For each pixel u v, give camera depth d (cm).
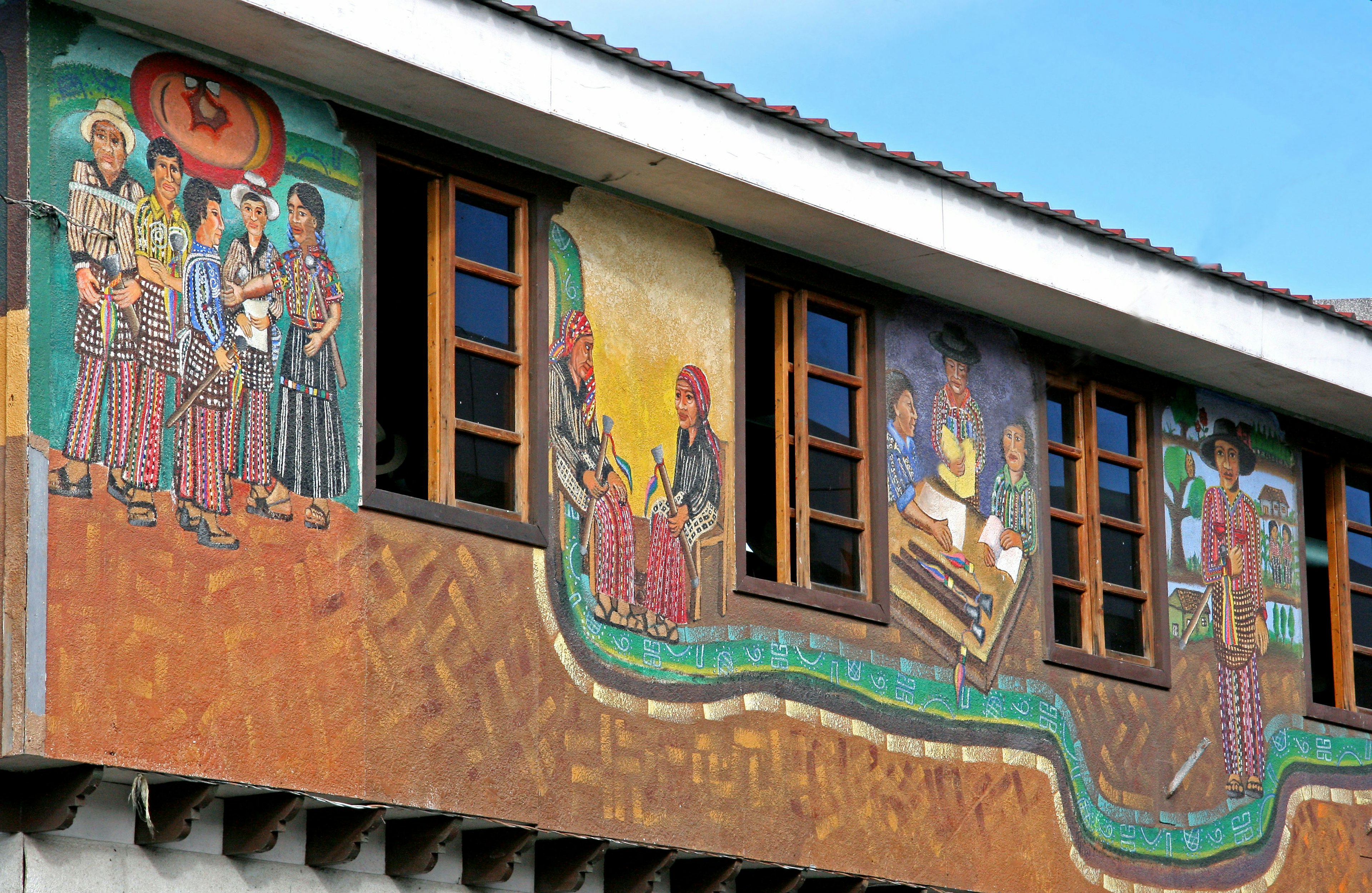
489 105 1053
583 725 1087
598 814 1082
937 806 1252
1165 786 1392
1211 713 1438
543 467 1099
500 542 1072
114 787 936
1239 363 1430
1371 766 1548
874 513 1266
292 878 995
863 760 1217
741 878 1188
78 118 944
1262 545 1507
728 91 1134
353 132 1051
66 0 947
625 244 1168
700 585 1162
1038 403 1380
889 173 1219
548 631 1082
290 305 1009
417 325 1084
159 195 968
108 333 936
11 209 923
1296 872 1469
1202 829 1409
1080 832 1330
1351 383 1476
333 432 1013
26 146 925
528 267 1118
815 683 1205
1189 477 1466
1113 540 1421
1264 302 1423
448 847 1065
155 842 939
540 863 1101
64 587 901
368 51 996
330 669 986
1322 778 1505
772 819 1162
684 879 1153
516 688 1061
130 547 926
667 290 1184
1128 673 1384
